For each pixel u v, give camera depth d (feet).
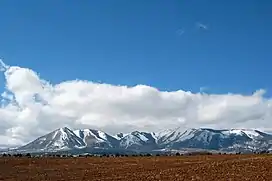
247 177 222.28
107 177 269.85
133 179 248.32
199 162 308.60
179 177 239.30
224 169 248.32
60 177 282.56
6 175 298.15
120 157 438.40
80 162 365.81
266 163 253.24
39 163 355.97
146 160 367.86
